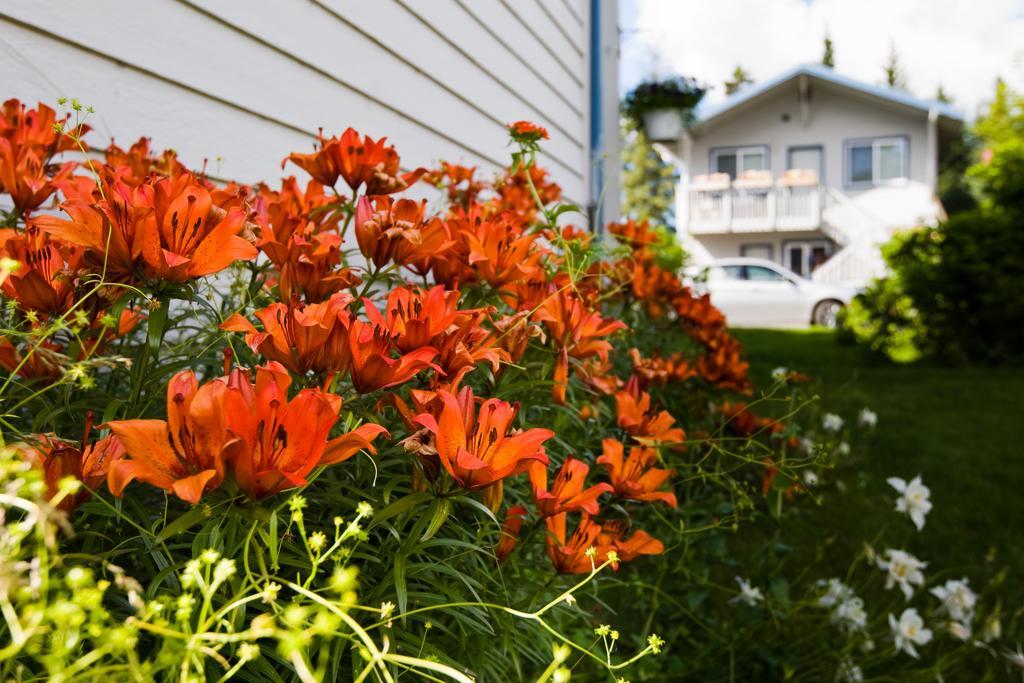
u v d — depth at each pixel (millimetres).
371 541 1006
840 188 18859
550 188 2377
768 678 1920
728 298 13469
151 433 651
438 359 934
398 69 3092
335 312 848
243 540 770
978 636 2020
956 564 2963
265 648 715
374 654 590
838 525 3158
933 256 8977
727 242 19938
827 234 18750
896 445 4688
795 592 2549
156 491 931
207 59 2121
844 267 16484
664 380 1743
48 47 1683
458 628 985
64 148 1307
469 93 3748
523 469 831
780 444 2502
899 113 18422
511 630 932
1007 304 8273
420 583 935
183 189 877
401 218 1171
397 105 3076
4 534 537
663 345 3062
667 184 25094
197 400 649
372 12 2898
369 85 2881
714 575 2498
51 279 861
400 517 896
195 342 1217
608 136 6219
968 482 4004
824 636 2197
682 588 1989
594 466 1416
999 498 3752
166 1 1991
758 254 19750
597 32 5816
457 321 984
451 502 878
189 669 641
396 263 1127
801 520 2934
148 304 834
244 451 629
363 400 969
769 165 19219
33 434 758
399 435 992
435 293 946
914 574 2139
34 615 491
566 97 5277
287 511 813
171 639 548
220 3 2160
